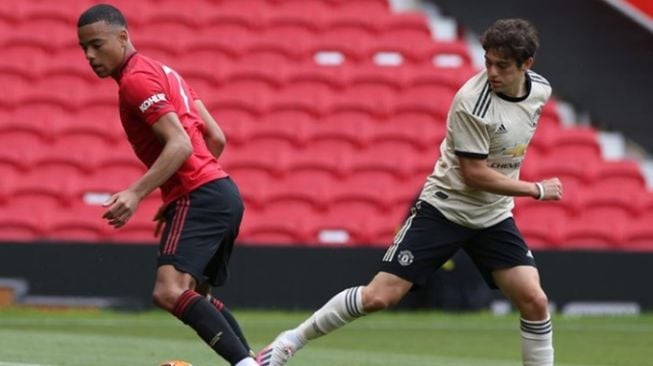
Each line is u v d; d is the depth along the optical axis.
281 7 70.06
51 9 66.88
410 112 63.69
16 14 66.19
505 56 22.00
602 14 66.06
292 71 65.06
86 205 55.56
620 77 65.94
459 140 22.70
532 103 22.97
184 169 22.52
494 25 22.28
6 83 61.91
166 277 22.09
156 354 33.06
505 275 23.56
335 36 68.50
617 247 56.91
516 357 36.00
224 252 23.34
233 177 57.78
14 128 58.41
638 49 65.75
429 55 68.00
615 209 59.38
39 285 49.72
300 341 24.59
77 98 61.34
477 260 24.02
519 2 68.00
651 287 53.97
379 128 62.38
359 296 23.86
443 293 51.16
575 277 53.59
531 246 56.28
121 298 50.16
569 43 66.25
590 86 66.06
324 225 55.38
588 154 62.59
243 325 45.72
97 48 22.08
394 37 69.06
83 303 49.94
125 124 22.59
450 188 23.39
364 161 59.59
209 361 31.34
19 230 53.06
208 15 68.50
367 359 33.84
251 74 64.31
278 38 68.19
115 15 22.22
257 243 51.66
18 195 54.97
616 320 50.06
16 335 39.00
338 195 57.06
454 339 41.78
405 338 41.97
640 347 39.84
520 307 23.56
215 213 22.52
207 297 23.98
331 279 51.59
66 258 49.91
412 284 23.83
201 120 23.33
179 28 67.62
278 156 59.06
